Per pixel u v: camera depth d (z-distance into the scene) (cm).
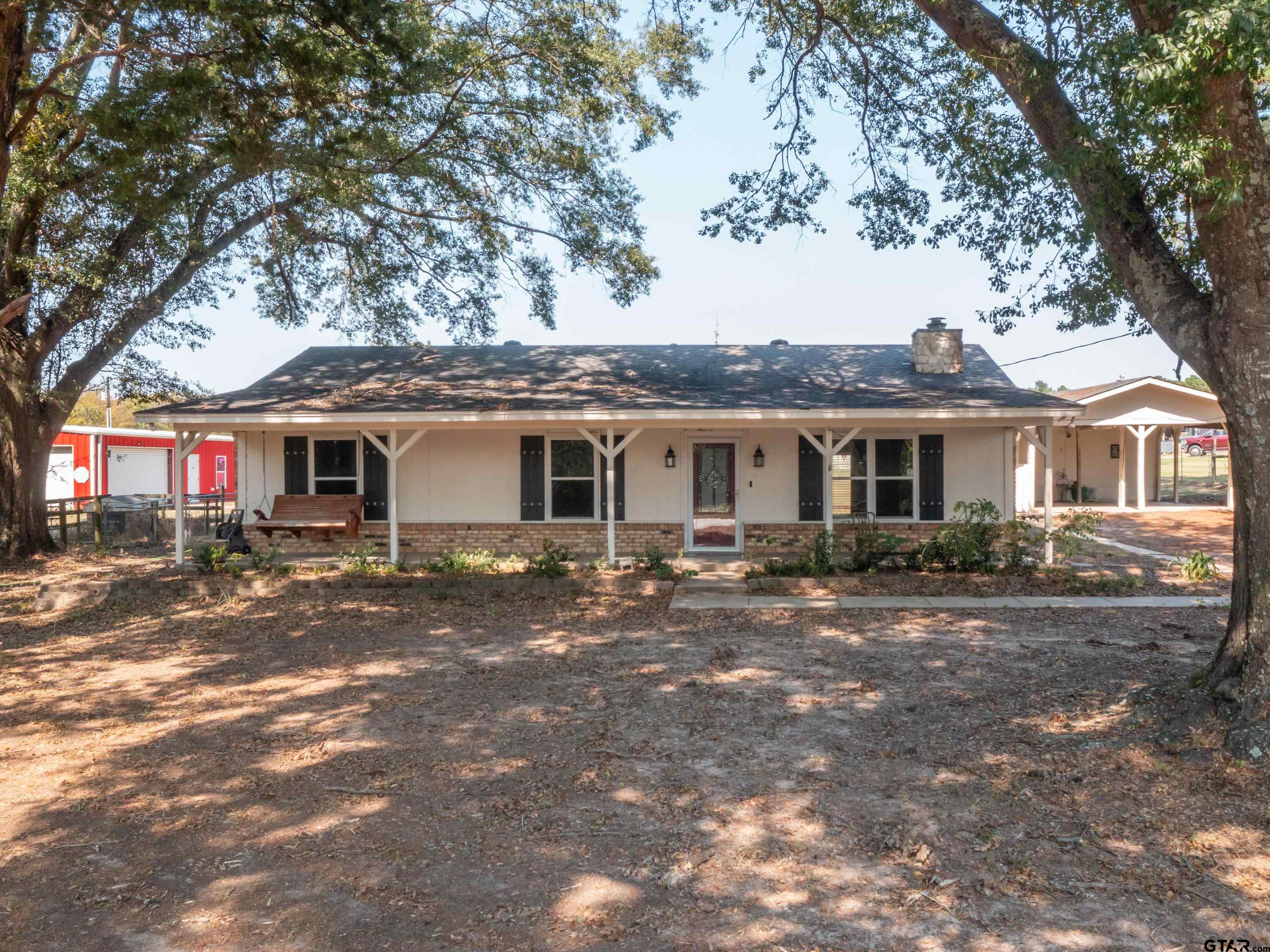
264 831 505
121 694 809
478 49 1473
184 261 1706
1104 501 2808
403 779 584
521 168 1703
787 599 1223
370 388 1573
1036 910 405
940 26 770
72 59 1274
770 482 1583
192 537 2136
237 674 878
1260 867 435
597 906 418
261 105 1095
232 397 1530
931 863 452
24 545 1742
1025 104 700
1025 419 1372
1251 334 571
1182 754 565
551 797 550
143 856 476
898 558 1418
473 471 1616
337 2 1040
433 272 1819
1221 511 2406
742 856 466
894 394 1469
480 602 1238
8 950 385
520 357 1822
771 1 1158
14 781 589
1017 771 569
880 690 778
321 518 1583
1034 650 910
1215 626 1009
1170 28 576
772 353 1831
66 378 1762
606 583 1288
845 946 380
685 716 715
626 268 1791
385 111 1248
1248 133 558
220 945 389
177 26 1066
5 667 922
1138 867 441
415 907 420
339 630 1077
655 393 1498
